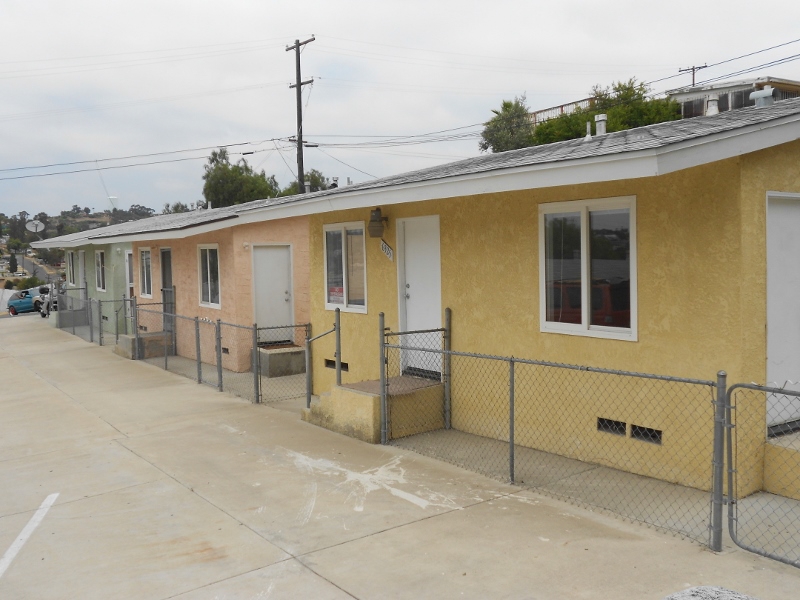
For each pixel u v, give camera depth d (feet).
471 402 27.94
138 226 67.87
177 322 55.83
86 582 16.22
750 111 24.26
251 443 27.86
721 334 19.62
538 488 21.17
